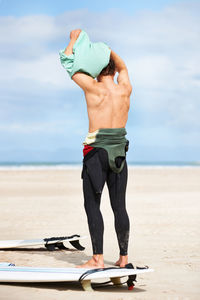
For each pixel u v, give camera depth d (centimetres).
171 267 453
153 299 337
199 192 1548
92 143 410
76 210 1025
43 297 340
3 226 775
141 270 365
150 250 547
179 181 2250
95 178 406
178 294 351
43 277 371
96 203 414
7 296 342
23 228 752
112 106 414
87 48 418
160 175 2909
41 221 839
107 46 433
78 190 1670
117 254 536
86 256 526
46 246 566
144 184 2003
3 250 570
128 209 1024
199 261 481
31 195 1441
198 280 400
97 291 364
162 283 390
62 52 424
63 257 519
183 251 539
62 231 721
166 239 630
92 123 415
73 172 3331
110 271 367
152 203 1164
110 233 705
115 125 414
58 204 1159
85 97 422
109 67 428
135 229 729
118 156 412
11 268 409
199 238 637
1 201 1233
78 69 416
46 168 4584
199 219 851
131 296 346
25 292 356
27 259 505
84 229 745
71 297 342
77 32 425
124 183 424
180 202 1188
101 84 421
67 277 366
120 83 433
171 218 866
